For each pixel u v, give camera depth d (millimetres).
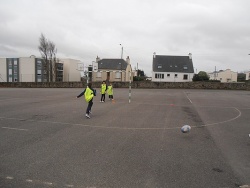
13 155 5230
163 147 5934
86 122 9086
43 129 7805
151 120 9648
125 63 56781
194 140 6633
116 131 7625
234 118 10328
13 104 14969
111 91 18953
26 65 55594
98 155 5289
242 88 34906
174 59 59656
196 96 22688
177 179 4125
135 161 4949
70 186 3812
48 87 40438
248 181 4082
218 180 4105
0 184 3850
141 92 28266
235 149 5844
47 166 4621
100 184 3902
